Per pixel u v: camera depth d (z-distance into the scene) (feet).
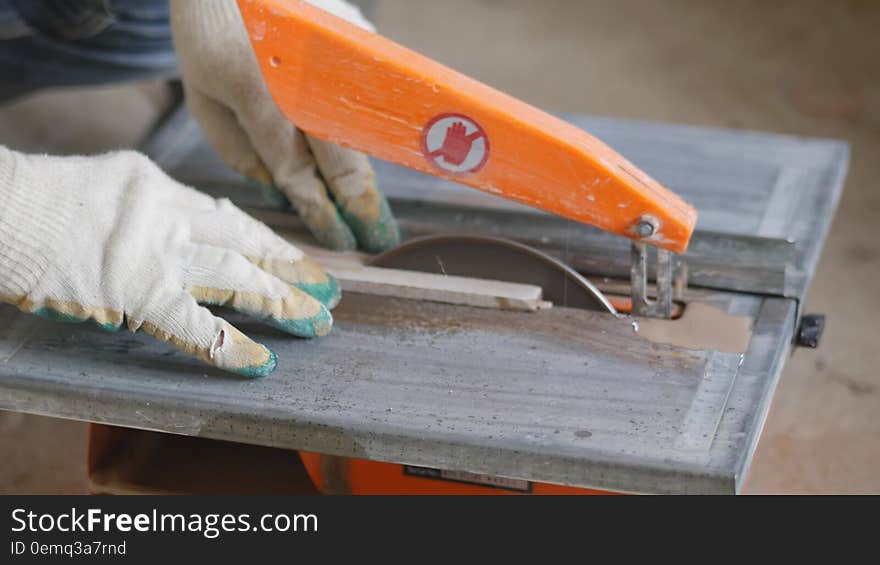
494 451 4.51
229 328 4.90
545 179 4.83
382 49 4.68
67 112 10.78
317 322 5.11
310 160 5.98
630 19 13.12
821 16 13.01
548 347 5.13
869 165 10.55
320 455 5.60
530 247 5.67
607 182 4.80
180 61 5.95
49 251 4.82
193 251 5.00
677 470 4.34
